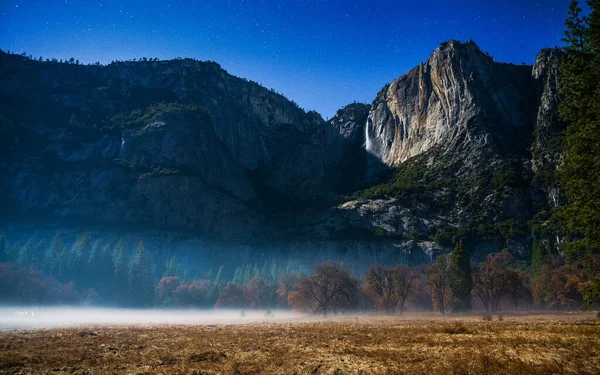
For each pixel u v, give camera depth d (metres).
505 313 97.06
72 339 30.39
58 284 124.31
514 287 104.62
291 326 46.81
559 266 126.25
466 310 101.81
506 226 193.25
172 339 30.53
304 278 99.81
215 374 17.30
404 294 105.75
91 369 18.42
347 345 25.14
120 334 34.97
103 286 143.50
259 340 29.08
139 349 24.83
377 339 28.28
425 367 17.33
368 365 18.02
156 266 178.00
